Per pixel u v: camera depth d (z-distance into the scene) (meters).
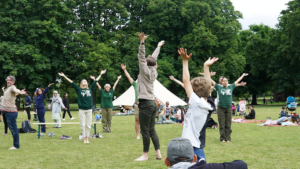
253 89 44.88
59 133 10.60
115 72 29.56
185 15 29.52
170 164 2.20
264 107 33.56
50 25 28.30
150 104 5.48
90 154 6.29
